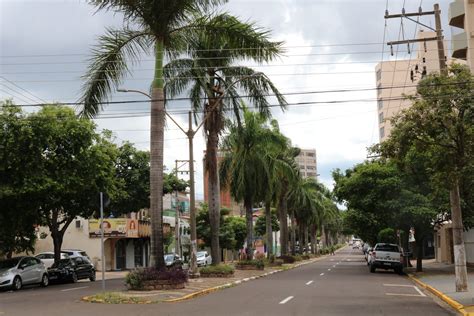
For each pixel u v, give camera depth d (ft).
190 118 86.74
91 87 71.31
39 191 86.33
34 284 95.04
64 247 165.78
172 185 165.89
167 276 67.92
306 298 61.82
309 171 431.84
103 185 99.14
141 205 143.33
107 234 164.76
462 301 55.42
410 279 99.86
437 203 104.99
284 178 161.17
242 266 124.88
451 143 53.78
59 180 88.89
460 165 53.57
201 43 85.30
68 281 103.50
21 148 85.56
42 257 127.44
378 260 118.93
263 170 123.24
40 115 87.35
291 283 86.79
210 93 92.84
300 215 230.89
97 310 50.75
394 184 110.01
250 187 123.65
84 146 91.76
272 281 91.81
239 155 120.06
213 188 98.94
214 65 92.84
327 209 292.61
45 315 47.50
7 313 49.65
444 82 53.26
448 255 158.20
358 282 89.25
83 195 99.91
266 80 90.63
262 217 304.50
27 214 90.84
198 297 63.21
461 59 150.41
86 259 112.06
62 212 106.83
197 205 281.13
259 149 122.83
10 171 86.02
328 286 80.33
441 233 167.63
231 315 46.26
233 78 93.35
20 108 87.56
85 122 91.35
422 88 54.29
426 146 55.06
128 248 181.88
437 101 52.85
